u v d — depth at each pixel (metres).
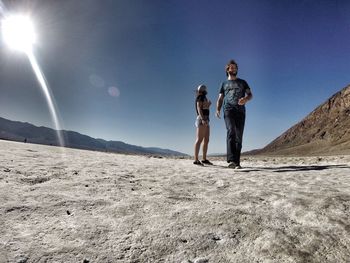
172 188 2.30
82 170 2.86
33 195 1.80
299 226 1.55
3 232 1.30
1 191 1.82
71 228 1.40
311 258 1.24
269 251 1.29
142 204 1.81
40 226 1.40
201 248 1.30
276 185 2.47
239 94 3.76
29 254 1.15
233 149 3.79
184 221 1.57
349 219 1.64
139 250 1.25
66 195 1.87
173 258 1.21
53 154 4.33
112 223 1.49
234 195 2.11
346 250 1.31
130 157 5.70
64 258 1.15
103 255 1.20
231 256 1.25
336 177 2.89
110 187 2.19
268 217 1.67
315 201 1.93
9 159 3.15
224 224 1.55
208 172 3.23
